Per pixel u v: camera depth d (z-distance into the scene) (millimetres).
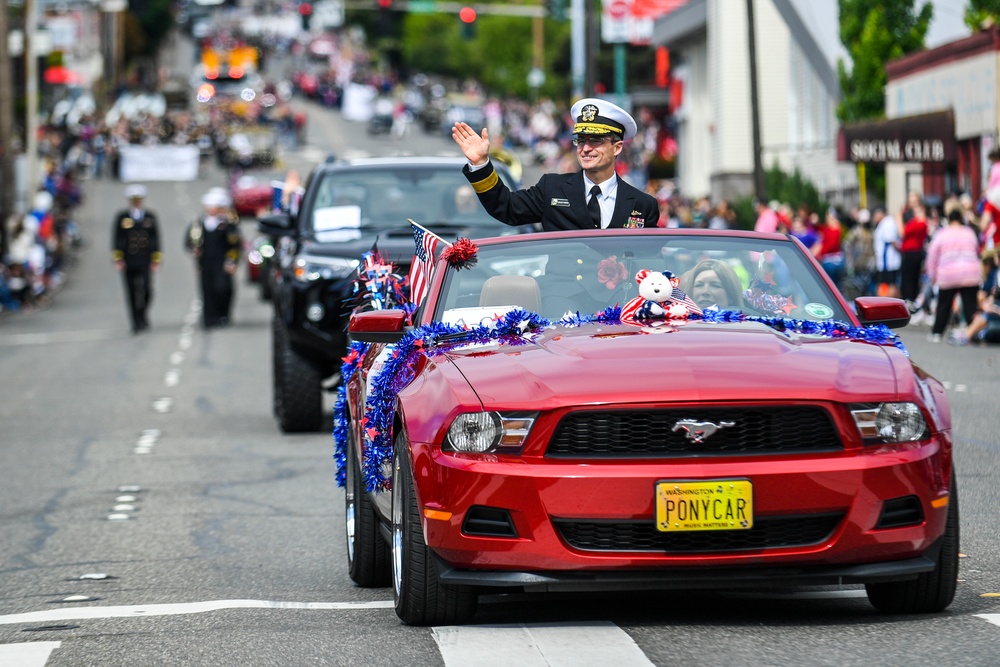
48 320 107438
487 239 24859
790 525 19156
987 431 41531
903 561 19594
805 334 21859
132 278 92438
